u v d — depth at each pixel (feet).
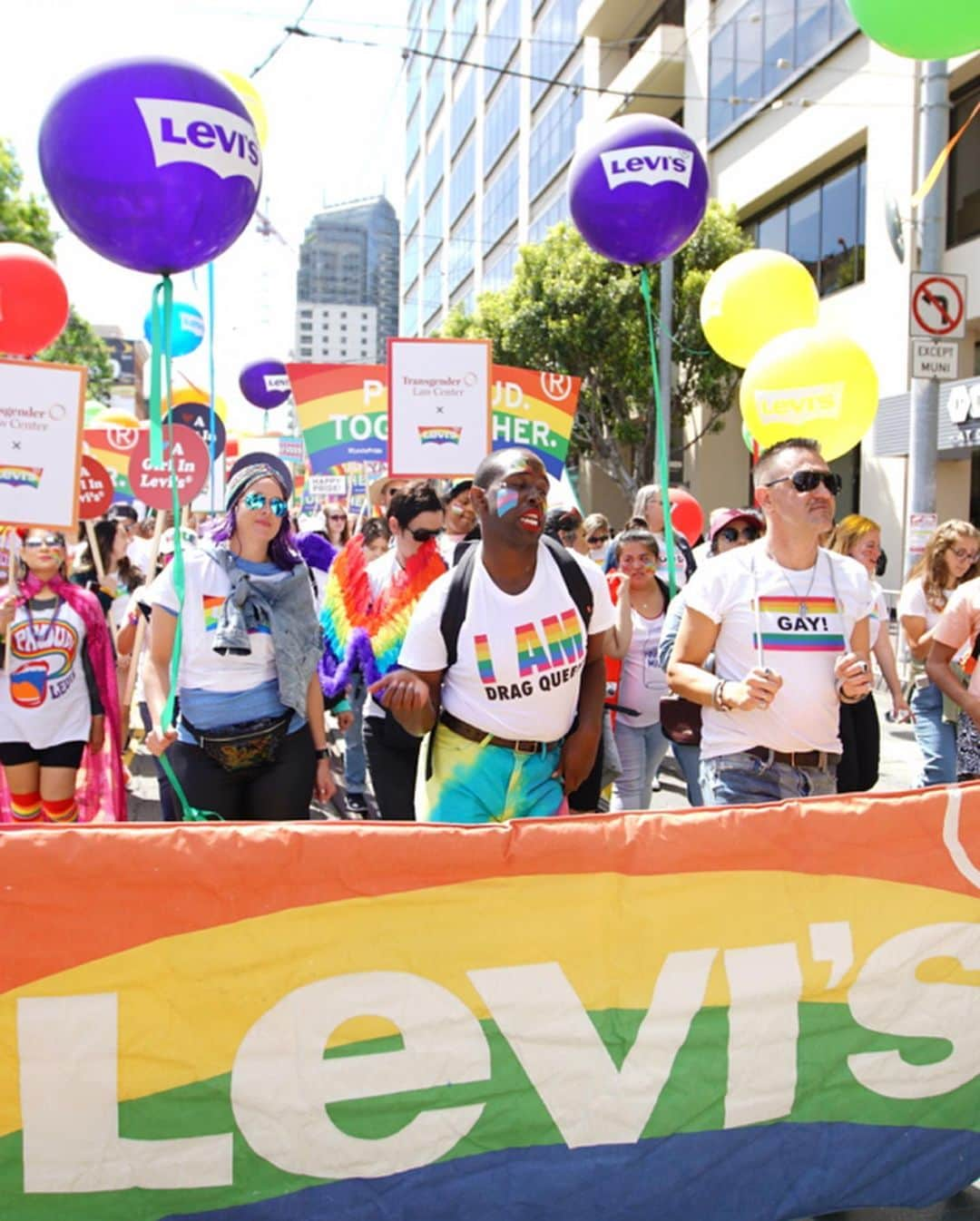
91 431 34.35
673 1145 8.03
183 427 23.04
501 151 147.23
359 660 14.83
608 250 16.12
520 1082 7.83
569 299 74.84
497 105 149.59
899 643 35.32
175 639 11.91
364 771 21.59
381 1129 7.66
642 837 8.11
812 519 10.22
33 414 14.19
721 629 10.74
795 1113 8.27
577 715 10.78
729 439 84.94
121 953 7.43
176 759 12.36
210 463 23.30
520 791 10.28
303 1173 7.59
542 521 9.60
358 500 40.96
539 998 7.87
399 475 17.02
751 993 8.20
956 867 8.61
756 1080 8.18
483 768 10.19
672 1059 8.04
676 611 12.63
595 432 81.92
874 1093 8.43
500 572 9.91
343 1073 7.62
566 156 115.65
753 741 10.61
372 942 7.68
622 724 16.39
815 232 69.26
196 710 12.01
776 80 70.23
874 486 60.54
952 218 55.01
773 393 18.42
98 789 16.61
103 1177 7.41
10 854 7.34
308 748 12.64
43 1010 7.34
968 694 12.85
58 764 16.15
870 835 8.47
